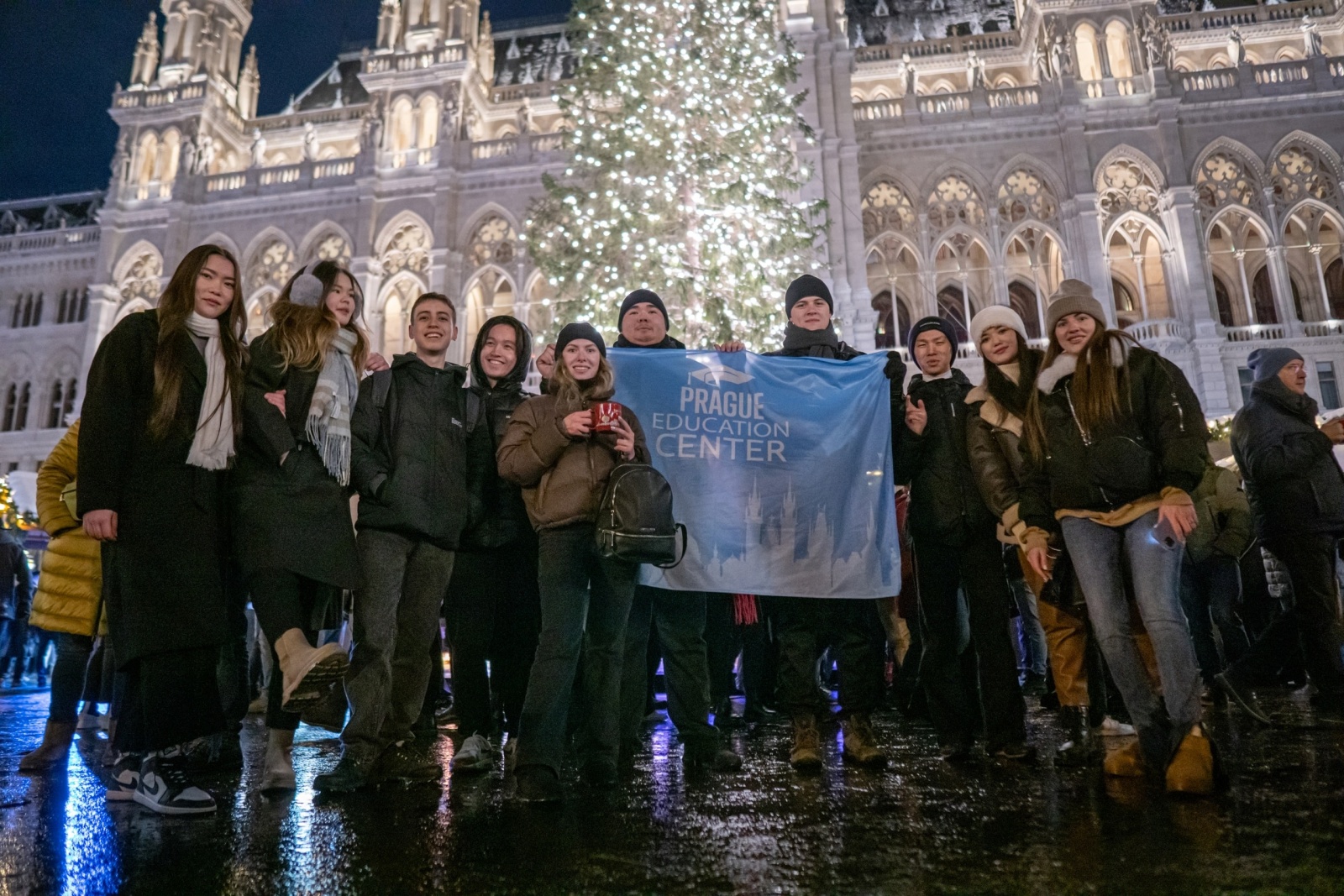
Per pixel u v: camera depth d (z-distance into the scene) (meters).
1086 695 4.52
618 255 19.19
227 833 3.24
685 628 4.81
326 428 4.03
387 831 3.24
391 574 4.39
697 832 3.14
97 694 7.55
